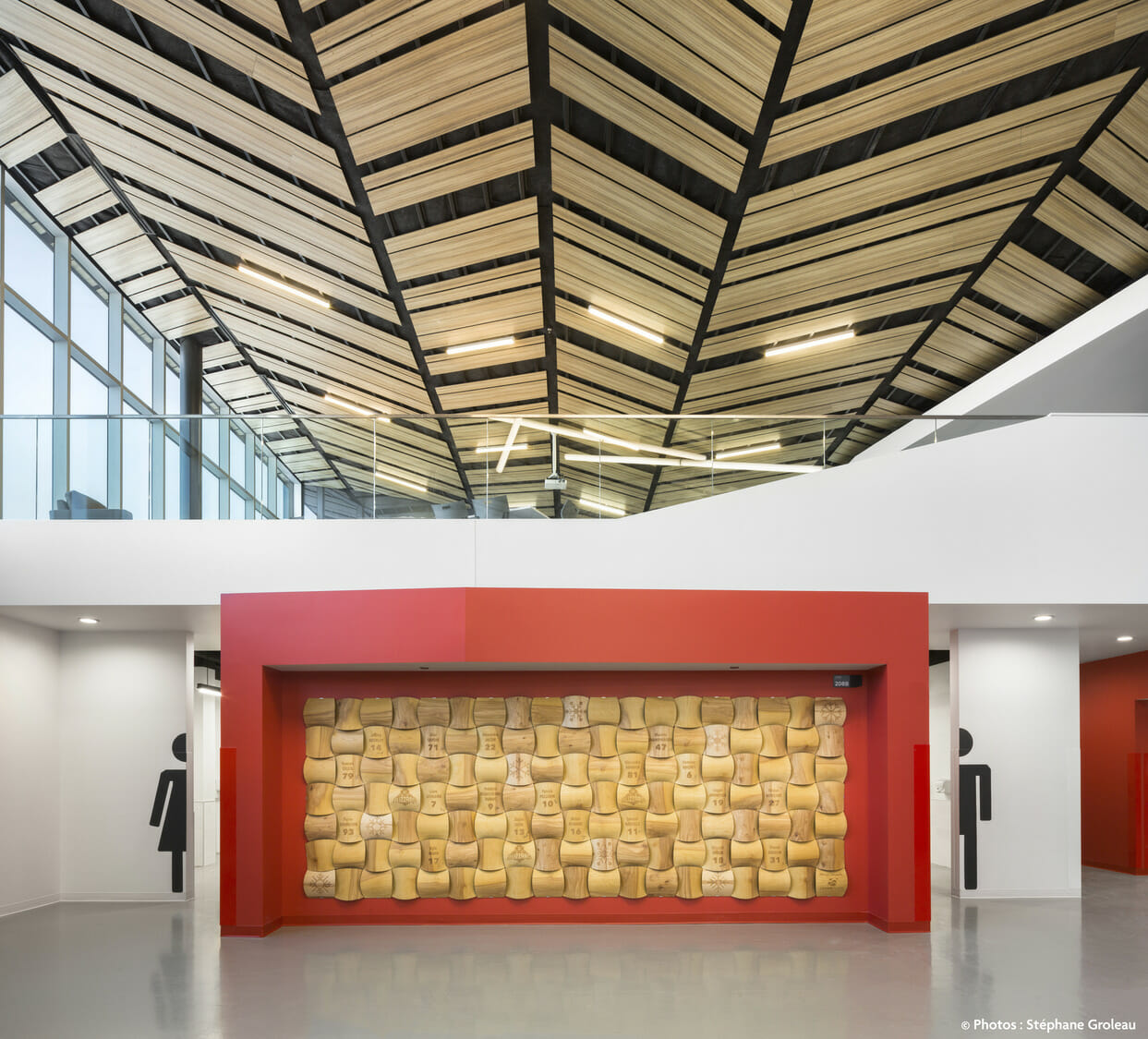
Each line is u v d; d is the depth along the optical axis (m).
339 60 7.75
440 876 8.78
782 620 8.44
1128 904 10.14
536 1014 5.89
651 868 8.81
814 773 8.98
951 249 10.98
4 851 9.62
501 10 7.35
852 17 7.27
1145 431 9.66
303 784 8.93
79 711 10.84
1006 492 9.66
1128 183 9.97
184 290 13.29
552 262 10.95
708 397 15.09
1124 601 9.46
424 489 9.83
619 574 9.70
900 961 7.26
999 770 10.80
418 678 9.07
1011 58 7.92
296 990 6.46
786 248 10.59
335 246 10.81
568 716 9.02
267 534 9.70
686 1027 5.65
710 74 7.86
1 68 9.26
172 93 8.70
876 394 15.62
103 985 6.66
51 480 9.73
